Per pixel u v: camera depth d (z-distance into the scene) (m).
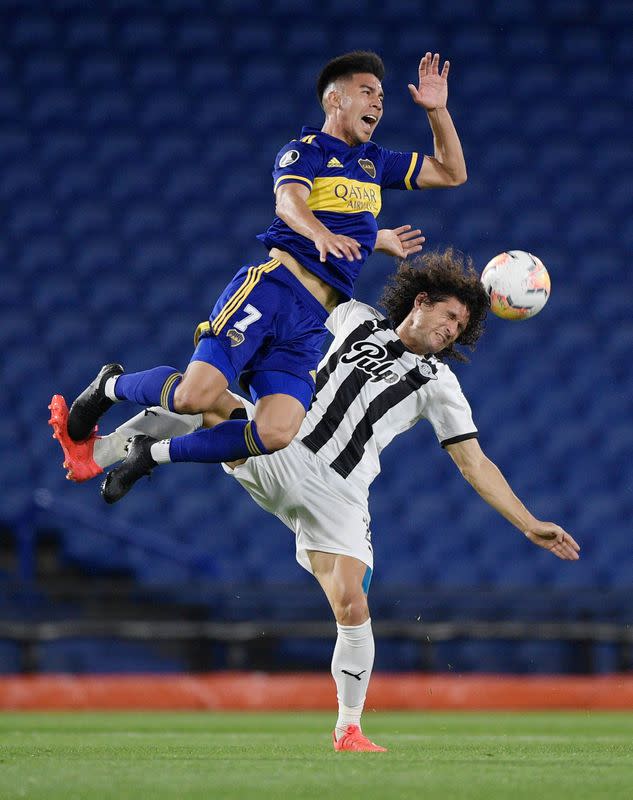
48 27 58.75
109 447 17.67
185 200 55.56
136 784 10.07
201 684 35.69
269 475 17.11
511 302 18.33
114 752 14.70
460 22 60.03
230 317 15.67
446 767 12.12
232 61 58.66
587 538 48.41
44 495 43.34
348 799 9.26
